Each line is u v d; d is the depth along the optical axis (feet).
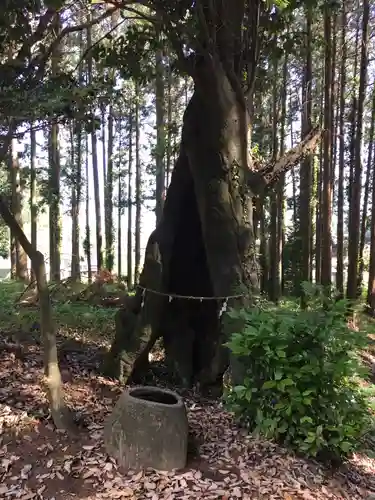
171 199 18.19
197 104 17.21
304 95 45.03
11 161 50.03
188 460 11.96
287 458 12.28
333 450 12.85
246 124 17.11
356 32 48.70
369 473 14.15
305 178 44.11
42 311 12.99
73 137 61.36
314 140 18.70
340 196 53.57
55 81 12.89
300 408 12.19
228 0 16.79
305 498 10.82
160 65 30.55
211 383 17.38
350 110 56.03
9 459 11.39
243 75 17.88
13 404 13.97
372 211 49.80
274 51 20.79
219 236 16.37
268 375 12.66
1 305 28.84
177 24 15.69
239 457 12.17
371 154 57.26
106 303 33.12
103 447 12.09
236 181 16.62
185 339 18.24
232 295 15.74
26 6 12.16
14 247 60.59
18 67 12.27
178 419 11.51
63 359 19.30
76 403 14.88
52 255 56.34
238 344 12.81
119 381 17.47
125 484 10.69
